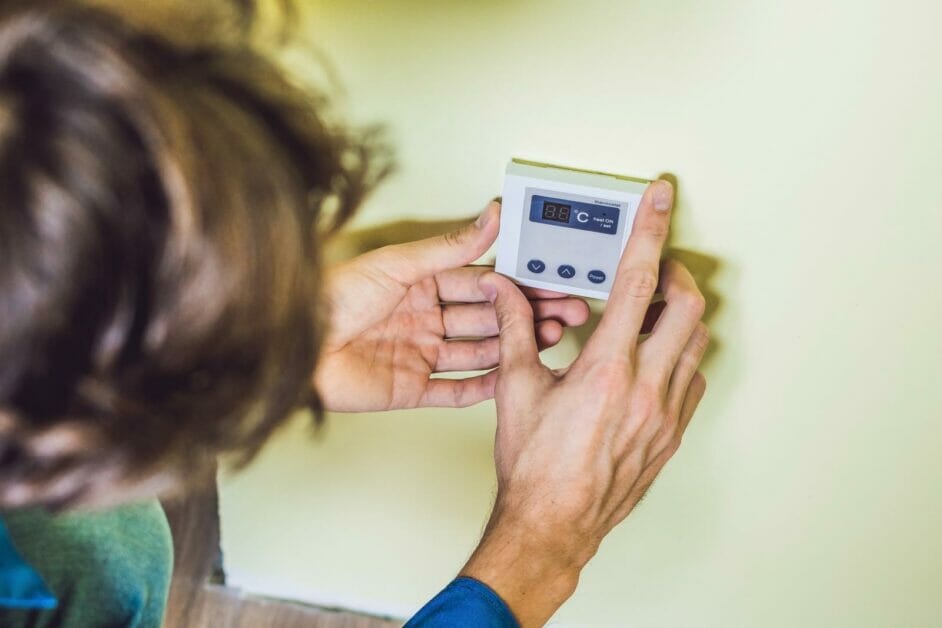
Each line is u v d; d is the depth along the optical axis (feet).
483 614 1.67
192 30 0.94
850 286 1.78
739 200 1.67
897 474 2.25
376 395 2.13
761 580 2.87
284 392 1.11
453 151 1.73
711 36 1.42
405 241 1.98
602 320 1.74
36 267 0.79
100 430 0.91
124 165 0.80
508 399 1.85
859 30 1.36
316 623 3.69
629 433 1.75
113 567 1.71
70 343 0.86
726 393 2.15
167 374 0.94
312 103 1.12
